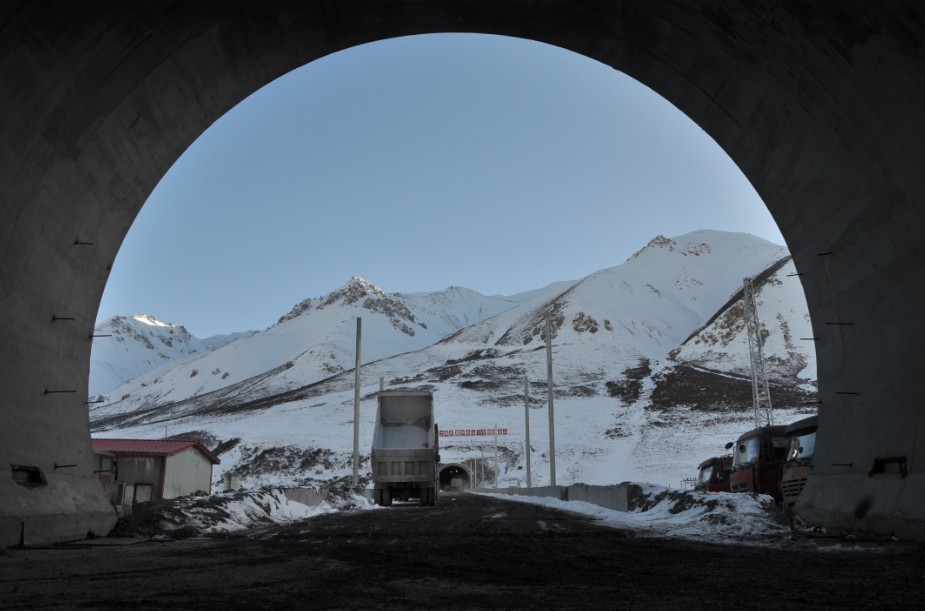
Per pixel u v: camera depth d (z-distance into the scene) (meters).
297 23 14.22
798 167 14.02
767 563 9.09
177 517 15.76
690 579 7.70
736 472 23.70
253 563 9.37
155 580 7.68
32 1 10.03
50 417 13.50
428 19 15.30
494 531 15.23
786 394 166.12
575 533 14.52
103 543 12.62
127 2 11.29
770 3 11.48
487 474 123.88
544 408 163.38
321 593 6.72
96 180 13.73
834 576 7.81
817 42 11.41
